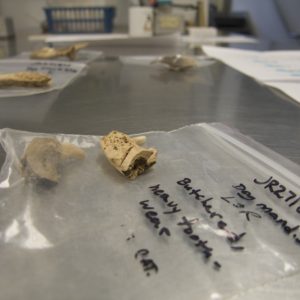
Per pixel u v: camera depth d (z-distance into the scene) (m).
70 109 0.35
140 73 0.56
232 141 0.27
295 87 0.44
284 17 1.54
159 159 0.24
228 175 0.22
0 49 0.80
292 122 0.32
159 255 0.15
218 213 0.18
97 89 0.45
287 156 0.25
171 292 0.13
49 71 0.51
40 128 0.29
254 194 0.20
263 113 0.35
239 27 1.61
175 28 0.97
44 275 0.14
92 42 0.80
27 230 0.16
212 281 0.13
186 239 0.16
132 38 0.84
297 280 0.14
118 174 0.22
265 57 0.70
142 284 0.13
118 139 0.23
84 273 0.14
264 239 0.16
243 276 0.14
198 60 0.65
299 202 0.19
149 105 0.37
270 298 0.13
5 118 0.32
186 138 0.27
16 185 0.20
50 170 0.21
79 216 0.18
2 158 0.22
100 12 1.04
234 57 0.70
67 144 0.23
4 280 0.14
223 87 0.47
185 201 0.19
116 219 0.17
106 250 0.15
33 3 1.22
